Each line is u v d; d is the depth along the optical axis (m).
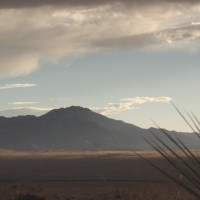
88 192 60.56
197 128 8.65
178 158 8.56
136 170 133.88
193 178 8.38
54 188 79.69
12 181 116.00
